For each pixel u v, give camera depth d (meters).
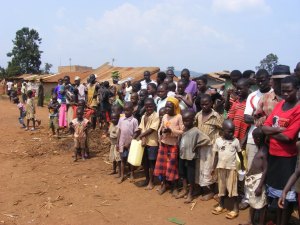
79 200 6.07
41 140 10.78
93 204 5.87
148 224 5.08
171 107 6.12
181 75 7.77
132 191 6.43
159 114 6.42
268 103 5.01
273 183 4.43
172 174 6.02
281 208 4.02
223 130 5.37
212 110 6.12
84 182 7.00
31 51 72.69
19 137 11.41
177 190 6.15
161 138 6.21
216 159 5.40
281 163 4.33
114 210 5.60
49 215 5.50
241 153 5.59
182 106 6.75
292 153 4.30
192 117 5.80
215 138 6.01
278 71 5.03
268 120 4.48
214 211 5.36
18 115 18.36
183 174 5.99
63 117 11.17
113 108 7.45
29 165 8.28
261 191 4.64
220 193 5.34
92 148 9.62
